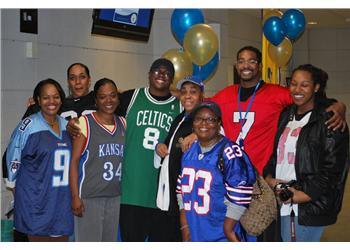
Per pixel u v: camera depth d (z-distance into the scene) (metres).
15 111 5.14
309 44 14.57
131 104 4.20
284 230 3.43
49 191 3.81
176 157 3.78
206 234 3.22
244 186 3.12
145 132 4.14
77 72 4.48
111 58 6.52
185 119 3.80
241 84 3.98
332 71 14.52
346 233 6.43
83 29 6.05
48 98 3.79
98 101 3.95
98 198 3.96
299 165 3.34
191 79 3.78
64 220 3.89
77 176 3.88
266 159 3.84
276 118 3.85
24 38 5.24
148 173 4.15
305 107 3.43
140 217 4.18
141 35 6.46
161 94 4.18
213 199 3.19
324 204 3.33
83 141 3.88
